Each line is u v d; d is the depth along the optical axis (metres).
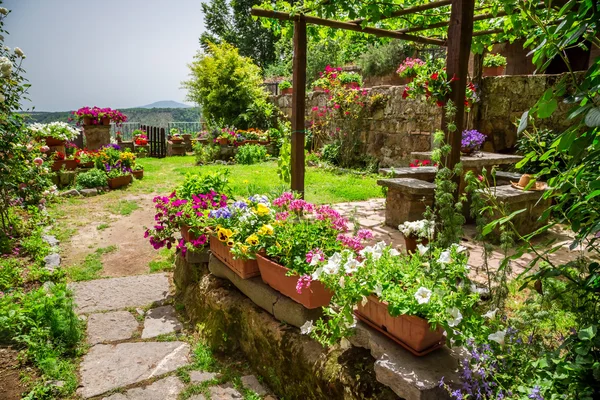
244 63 14.69
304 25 4.41
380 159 8.89
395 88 8.37
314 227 2.48
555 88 1.24
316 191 6.79
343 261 1.89
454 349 1.78
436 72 3.14
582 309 1.53
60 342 2.67
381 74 11.53
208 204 3.53
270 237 2.56
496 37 5.25
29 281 3.48
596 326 1.31
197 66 15.05
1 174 4.40
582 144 1.19
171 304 3.42
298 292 2.15
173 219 3.49
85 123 10.58
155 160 11.91
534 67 8.05
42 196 5.77
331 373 1.93
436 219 3.13
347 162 9.51
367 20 4.23
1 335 2.61
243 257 2.62
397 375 1.60
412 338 1.73
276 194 4.46
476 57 6.46
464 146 5.12
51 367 2.41
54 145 7.63
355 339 2.01
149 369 2.52
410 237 3.25
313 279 2.01
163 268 4.10
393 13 4.12
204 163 10.92
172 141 13.41
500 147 6.44
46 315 2.77
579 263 1.55
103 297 3.46
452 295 1.64
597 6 1.15
